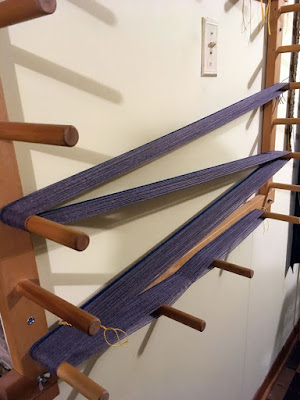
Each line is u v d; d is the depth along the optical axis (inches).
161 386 37.5
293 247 67.9
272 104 43.7
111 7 23.0
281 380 74.1
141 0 24.9
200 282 39.6
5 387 21.2
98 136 24.3
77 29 21.4
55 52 20.6
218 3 32.4
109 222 26.5
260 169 43.1
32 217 16.8
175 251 30.2
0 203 18.6
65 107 21.8
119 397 31.8
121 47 24.4
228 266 32.7
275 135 46.9
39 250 22.3
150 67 27.0
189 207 34.7
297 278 77.7
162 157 29.8
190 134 28.6
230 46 35.6
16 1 11.8
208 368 46.9
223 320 47.6
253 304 56.6
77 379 18.5
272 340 70.6
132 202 23.8
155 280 29.8
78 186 21.2
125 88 25.4
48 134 13.5
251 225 40.8
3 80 18.5
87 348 22.8
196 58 31.4
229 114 32.8
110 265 27.6
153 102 28.1
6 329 21.2
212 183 37.0
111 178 23.8
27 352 21.9
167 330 35.9
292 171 59.7
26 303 21.2
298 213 65.0
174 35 28.4
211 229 33.2
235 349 53.9
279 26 41.3
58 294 24.2
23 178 20.5
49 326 23.7
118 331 25.1
